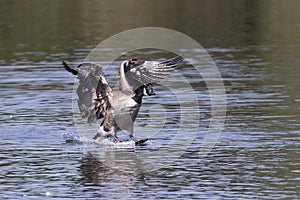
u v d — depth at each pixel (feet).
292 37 100.12
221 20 114.21
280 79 73.26
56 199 39.60
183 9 124.77
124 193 40.50
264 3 130.82
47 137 53.16
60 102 64.64
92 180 43.01
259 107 61.36
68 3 131.54
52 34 103.09
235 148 49.42
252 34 102.94
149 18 114.83
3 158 47.80
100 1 133.80
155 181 42.70
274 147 49.32
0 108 62.28
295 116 57.77
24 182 42.68
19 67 81.71
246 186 41.39
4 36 102.01
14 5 129.18
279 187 41.06
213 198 39.42
